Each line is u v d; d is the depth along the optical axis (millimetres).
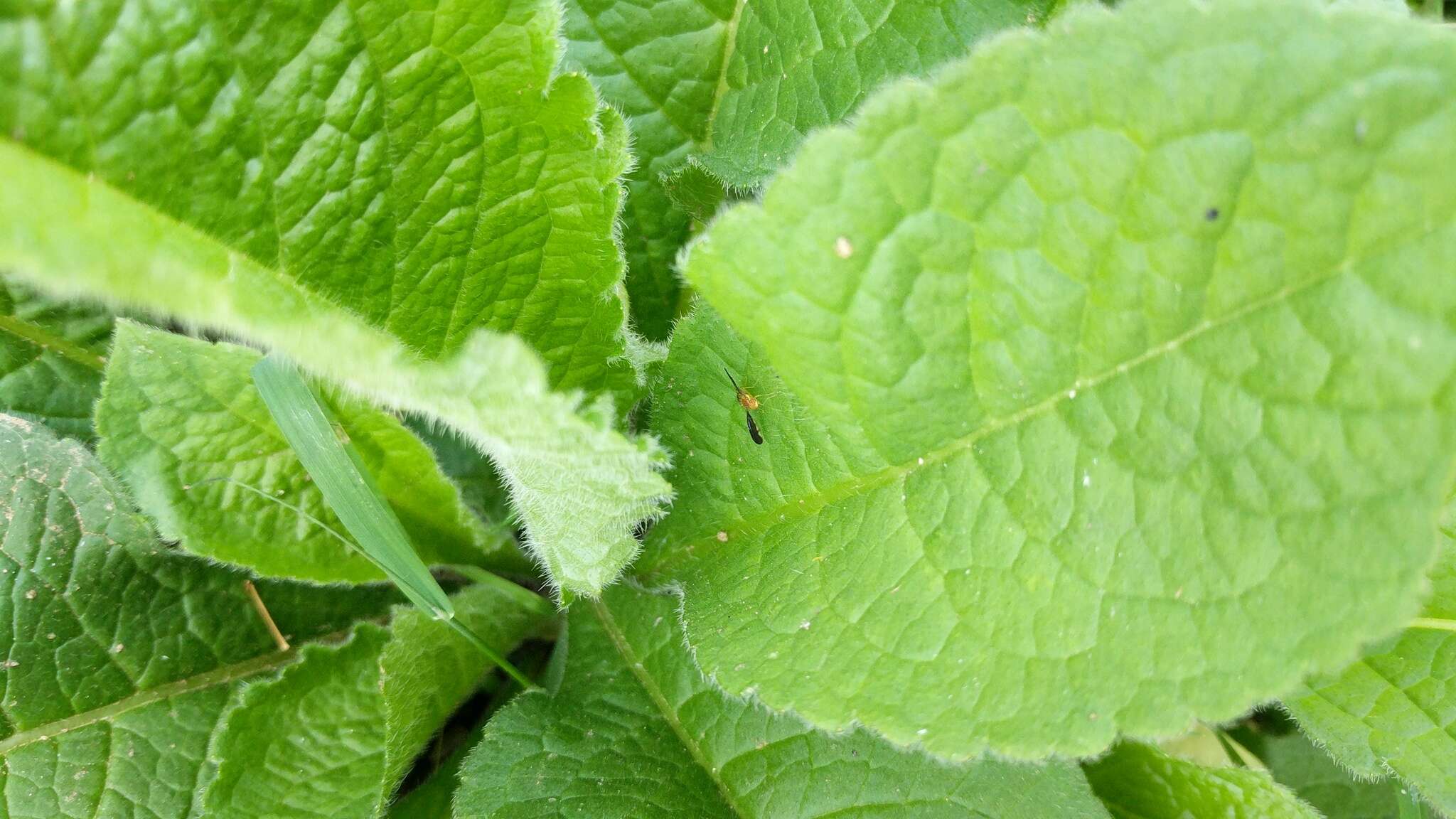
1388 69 102
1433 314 103
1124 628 120
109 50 108
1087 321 117
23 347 165
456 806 145
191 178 115
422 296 137
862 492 138
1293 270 108
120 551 158
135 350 148
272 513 160
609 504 135
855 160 115
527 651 188
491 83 129
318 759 152
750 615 144
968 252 117
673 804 144
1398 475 107
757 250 121
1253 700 114
